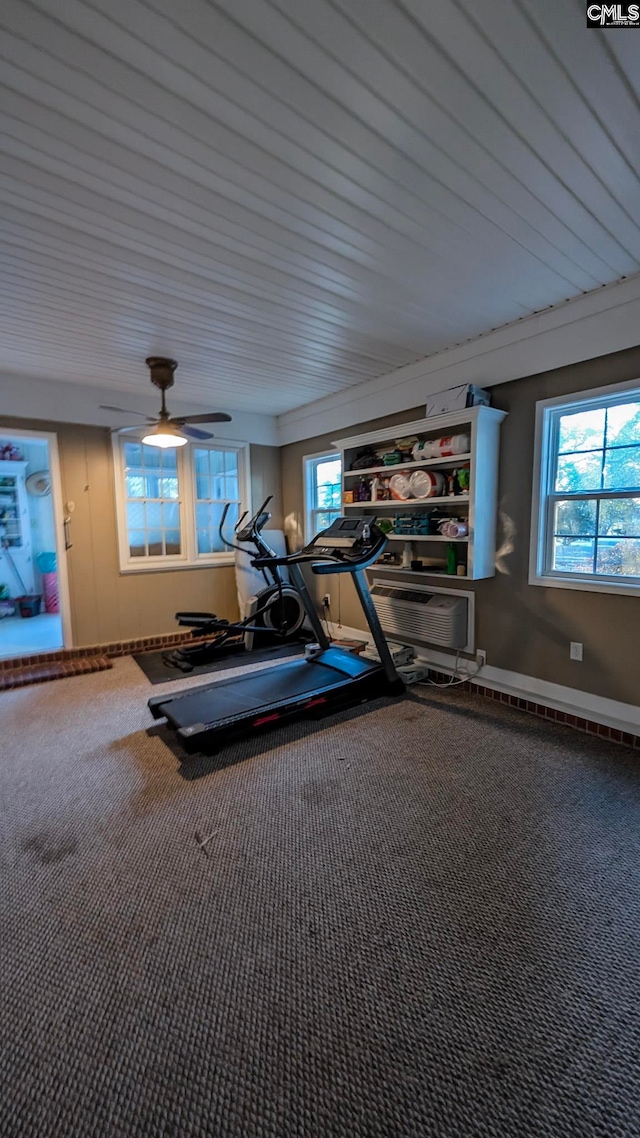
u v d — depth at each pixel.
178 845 2.02
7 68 1.29
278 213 1.96
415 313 2.96
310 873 1.86
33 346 3.42
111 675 4.26
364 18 1.18
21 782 2.52
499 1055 1.23
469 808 2.26
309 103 1.42
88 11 1.14
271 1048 1.25
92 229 2.05
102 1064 1.22
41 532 7.45
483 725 3.14
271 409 5.50
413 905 1.70
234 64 1.29
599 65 1.33
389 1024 1.31
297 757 2.75
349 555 3.50
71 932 1.60
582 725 3.08
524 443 3.24
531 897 1.74
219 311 2.87
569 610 3.09
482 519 3.37
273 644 5.30
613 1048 1.24
